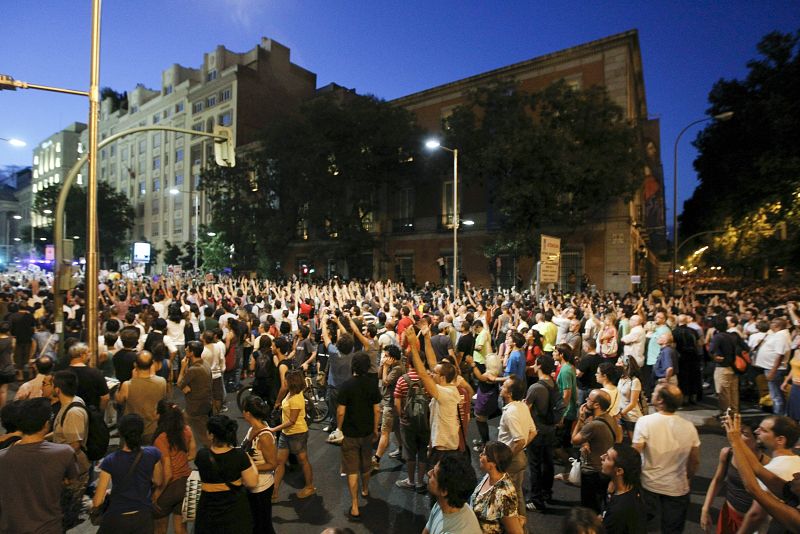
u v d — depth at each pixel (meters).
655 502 4.16
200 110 59.62
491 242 31.03
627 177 24.05
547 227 29.64
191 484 4.00
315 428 8.46
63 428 4.35
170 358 8.36
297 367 8.71
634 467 3.51
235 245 40.59
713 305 15.33
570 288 27.94
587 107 24.19
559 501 5.71
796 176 26.78
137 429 3.62
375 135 33.19
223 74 55.75
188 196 61.94
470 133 27.78
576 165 23.14
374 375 7.16
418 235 36.53
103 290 16.00
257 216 37.31
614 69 27.98
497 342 11.69
